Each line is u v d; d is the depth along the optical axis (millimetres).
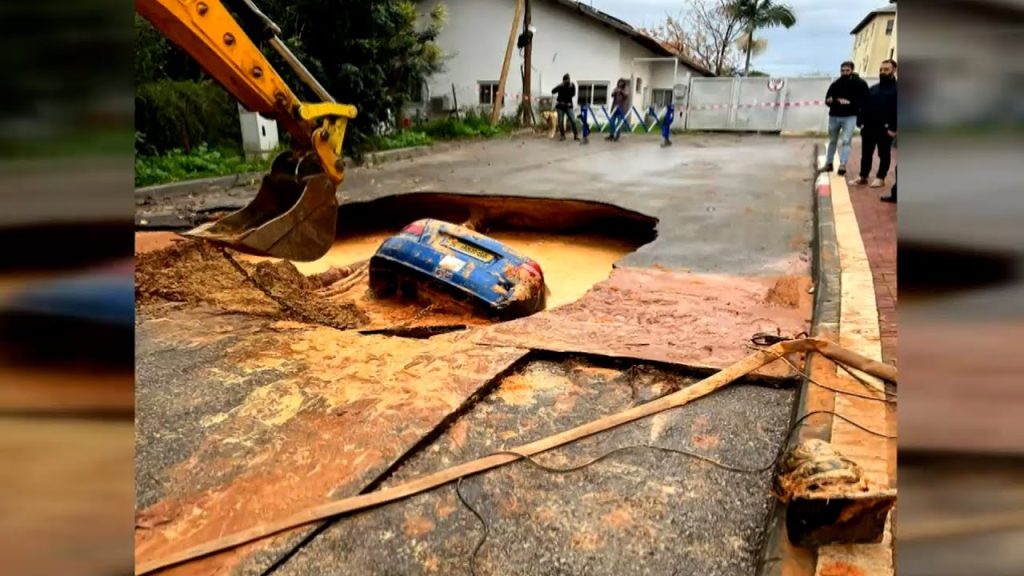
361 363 3240
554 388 3043
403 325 4641
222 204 8125
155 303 4270
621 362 3262
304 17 12727
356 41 12891
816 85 19297
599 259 7504
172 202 8234
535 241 8312
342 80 12734
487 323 4734
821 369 2977
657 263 5258
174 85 10742
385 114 14141
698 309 4062
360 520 2096
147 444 2504
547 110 21750
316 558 1939
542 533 2047
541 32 23359
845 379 2877
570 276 6887
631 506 2172
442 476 2301
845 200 7543
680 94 20672
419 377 3057
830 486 1852
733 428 2648
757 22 32094
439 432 2641
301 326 3828
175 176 9414
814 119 19469
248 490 2236
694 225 6785
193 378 3080
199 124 10984
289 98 4191
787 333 3596
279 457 2434
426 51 17672
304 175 4387
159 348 3453
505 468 2377
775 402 2854
